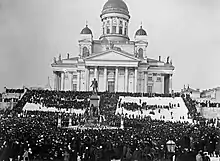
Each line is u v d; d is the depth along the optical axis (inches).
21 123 2445.9
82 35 6658.5
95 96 3572.8
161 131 2228.1
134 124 3009.4
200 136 1973.4
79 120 3245.6
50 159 1439.5
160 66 6363.2
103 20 7042.3
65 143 1514.5
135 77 5944.9
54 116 3489.2
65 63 6535.4
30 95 4758.9
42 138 1557.6
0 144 1425.9
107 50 5920.3
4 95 5236.2
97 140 1588.3
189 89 6825.8
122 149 1457.9
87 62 5915.4
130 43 6668.3
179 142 1704.0
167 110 4286.4
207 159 1220.5
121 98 4798.2
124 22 6983.3
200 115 4254.4
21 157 1387.8
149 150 1440.7
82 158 1428.4
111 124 3080.7
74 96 4771.2
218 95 5846.5
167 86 6619.1
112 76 6087.6
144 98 4820.4
